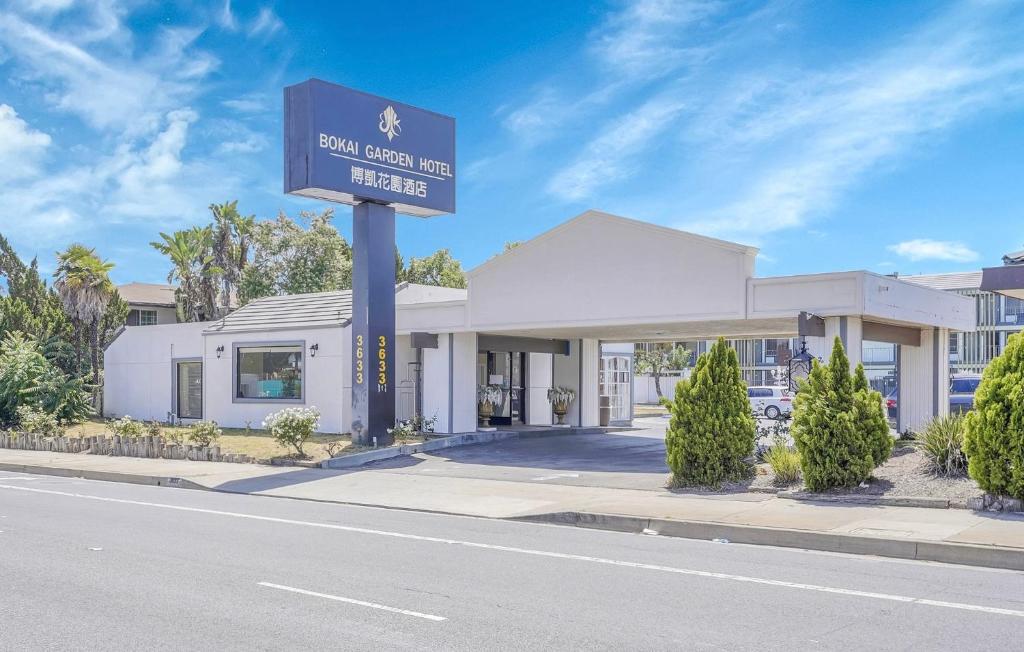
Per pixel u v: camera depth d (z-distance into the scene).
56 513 13.47
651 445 24.47
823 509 12.21
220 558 9.65
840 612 7.24
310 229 48.16
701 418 14.88
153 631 6.70
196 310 46.25
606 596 7.83
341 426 26.25
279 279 47.22
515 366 30.42
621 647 6.26
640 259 20.02
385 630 6.71
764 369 57.34
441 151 23.45
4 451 25.67
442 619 7.03
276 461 20.72
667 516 11.97
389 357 22.38
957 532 10.16
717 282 18.77
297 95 20.89
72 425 30.70
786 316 17.84
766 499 13.36
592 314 20.91
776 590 8.06
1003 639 6.43
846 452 13.05
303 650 6.20
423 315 25.03
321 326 26.86
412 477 18.11
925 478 13.21
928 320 20.16
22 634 6.63
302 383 27.33
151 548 10.30
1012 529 10.26
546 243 21.89
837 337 13.80
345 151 21.16
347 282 47.47
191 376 31.41
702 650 6.18
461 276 52.06
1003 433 11.40
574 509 12.92
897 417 22.36
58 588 8.15
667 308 19.53
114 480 19.41
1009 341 11.73
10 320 36.50
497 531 11.79
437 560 9.59
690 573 8.87
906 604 7.50
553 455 21.84
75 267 34.66
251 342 28.84
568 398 28.94
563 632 6.64
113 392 33.94
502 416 29.30
